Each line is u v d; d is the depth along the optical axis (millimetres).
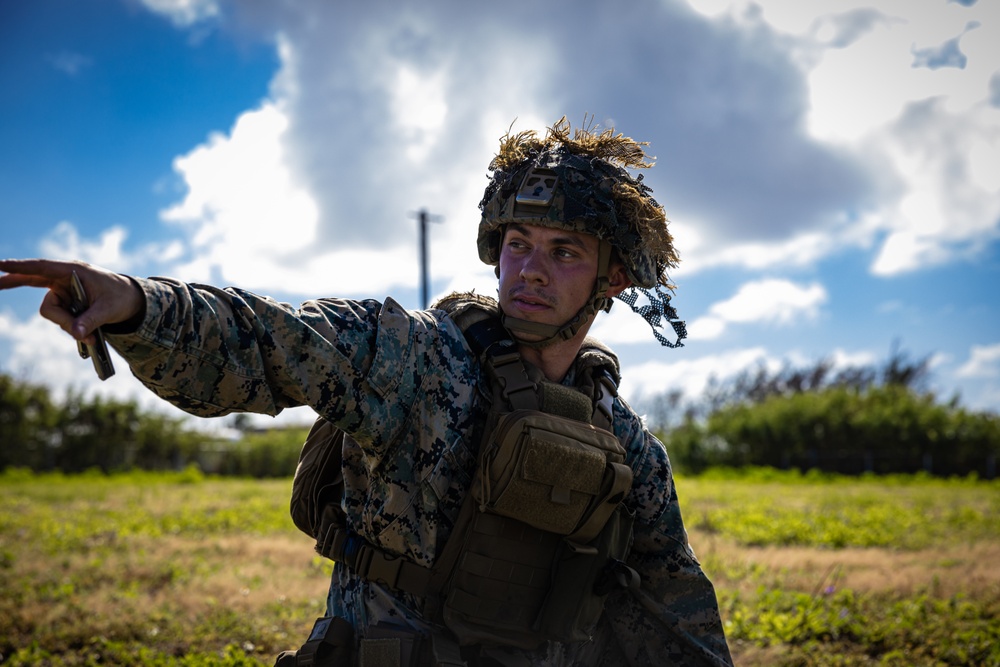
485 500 1493
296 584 5652
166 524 9406
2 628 4480
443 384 1535
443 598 1536
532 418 1499
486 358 1602
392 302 1524
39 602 5066
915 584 5574
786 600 5059
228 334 1256
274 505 11875
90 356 1178
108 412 29094
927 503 13828
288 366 1334
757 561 6703
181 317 1200
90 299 1121
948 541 8398
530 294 1617
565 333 1646
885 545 8273
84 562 6477
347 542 1584
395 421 1474
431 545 1519
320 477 1680
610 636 1837
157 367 1213
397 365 1468
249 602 5109
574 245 1636
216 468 29812
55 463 28875
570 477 1501
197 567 6289
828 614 4703
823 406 28609
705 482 22688
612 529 1636
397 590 1537
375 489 1541
